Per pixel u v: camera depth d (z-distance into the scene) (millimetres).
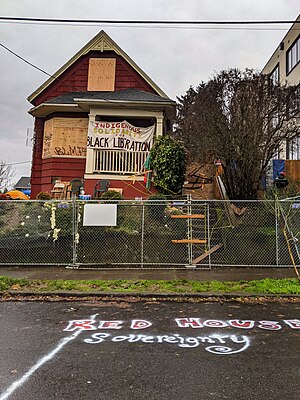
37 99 15562
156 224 9359
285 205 9234
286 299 6254
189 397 2844
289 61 18781
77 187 12852
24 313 5402
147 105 13016
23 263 9055
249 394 2898
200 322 4945
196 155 13109
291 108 11305
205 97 11797
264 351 3848
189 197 9859
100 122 12914
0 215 9539
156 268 8633
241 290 6613
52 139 14234
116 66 15242
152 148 12281
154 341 4160
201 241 8695
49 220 9430
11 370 3340
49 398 2816
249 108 10836
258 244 9133
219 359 3621
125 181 12586
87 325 4793
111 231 9203
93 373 3279
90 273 8180
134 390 2955
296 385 3064
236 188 11070
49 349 3889
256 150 10766
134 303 6035
